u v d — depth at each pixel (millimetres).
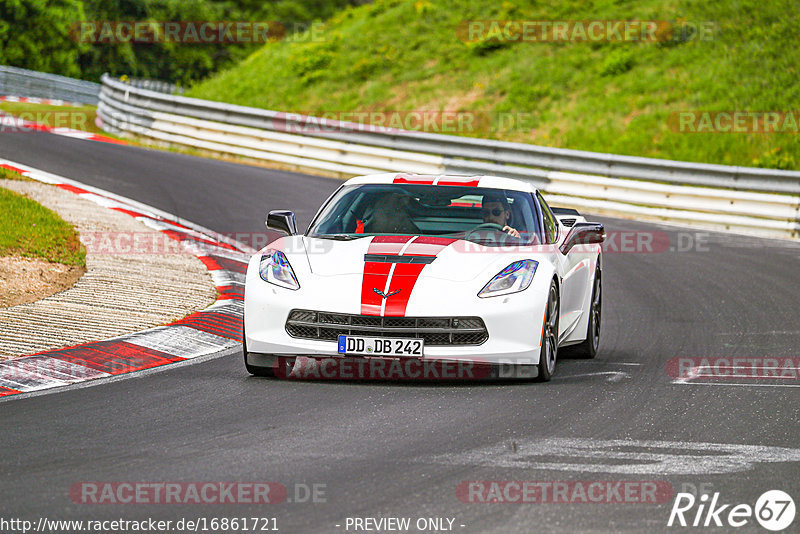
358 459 17203
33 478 15984
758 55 100188
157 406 21391
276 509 14484
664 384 24719
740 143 88062
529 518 14211
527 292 24109
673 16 111188
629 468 16844
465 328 23469
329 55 122125
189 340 28781
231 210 55844
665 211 68500
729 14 108375
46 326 28484
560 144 94312
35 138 77312
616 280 44406
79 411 20875
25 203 44625
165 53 196250
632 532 13734
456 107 105562
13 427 19438
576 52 110062
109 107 97562
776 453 18016
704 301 39469
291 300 23906
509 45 114625
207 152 85250
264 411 20969
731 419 20797
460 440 18625
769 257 52375
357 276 24156
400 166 76688
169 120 88062
